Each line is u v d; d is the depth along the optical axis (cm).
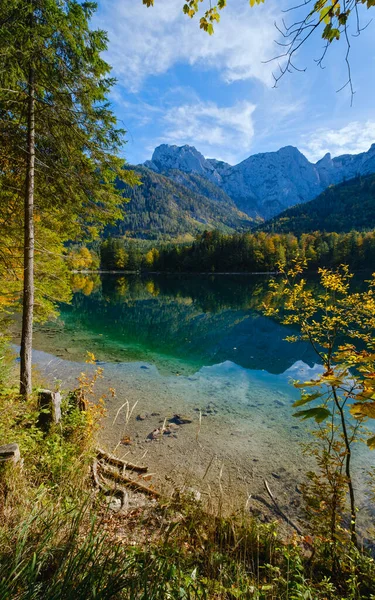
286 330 1964
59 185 591
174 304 3155
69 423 477
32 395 482
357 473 557
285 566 252
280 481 540
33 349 1352
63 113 521
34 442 380
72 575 143
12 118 540
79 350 1396
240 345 1591
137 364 1230
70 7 477
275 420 771
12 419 402
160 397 904
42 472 328
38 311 840
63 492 290
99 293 4078
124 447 624
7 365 584
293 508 472
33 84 491
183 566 207
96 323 2080
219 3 179
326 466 287
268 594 201
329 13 130
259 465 586
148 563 177
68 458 374
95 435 552
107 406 821
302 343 1625
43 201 624
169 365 1236
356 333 386
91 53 515
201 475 547
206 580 187
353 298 395
